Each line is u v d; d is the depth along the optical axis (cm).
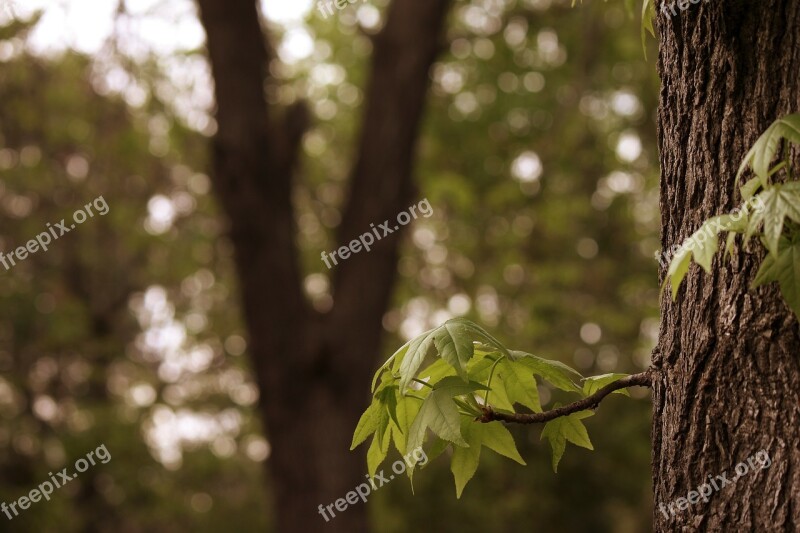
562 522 1343
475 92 1422
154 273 1619
